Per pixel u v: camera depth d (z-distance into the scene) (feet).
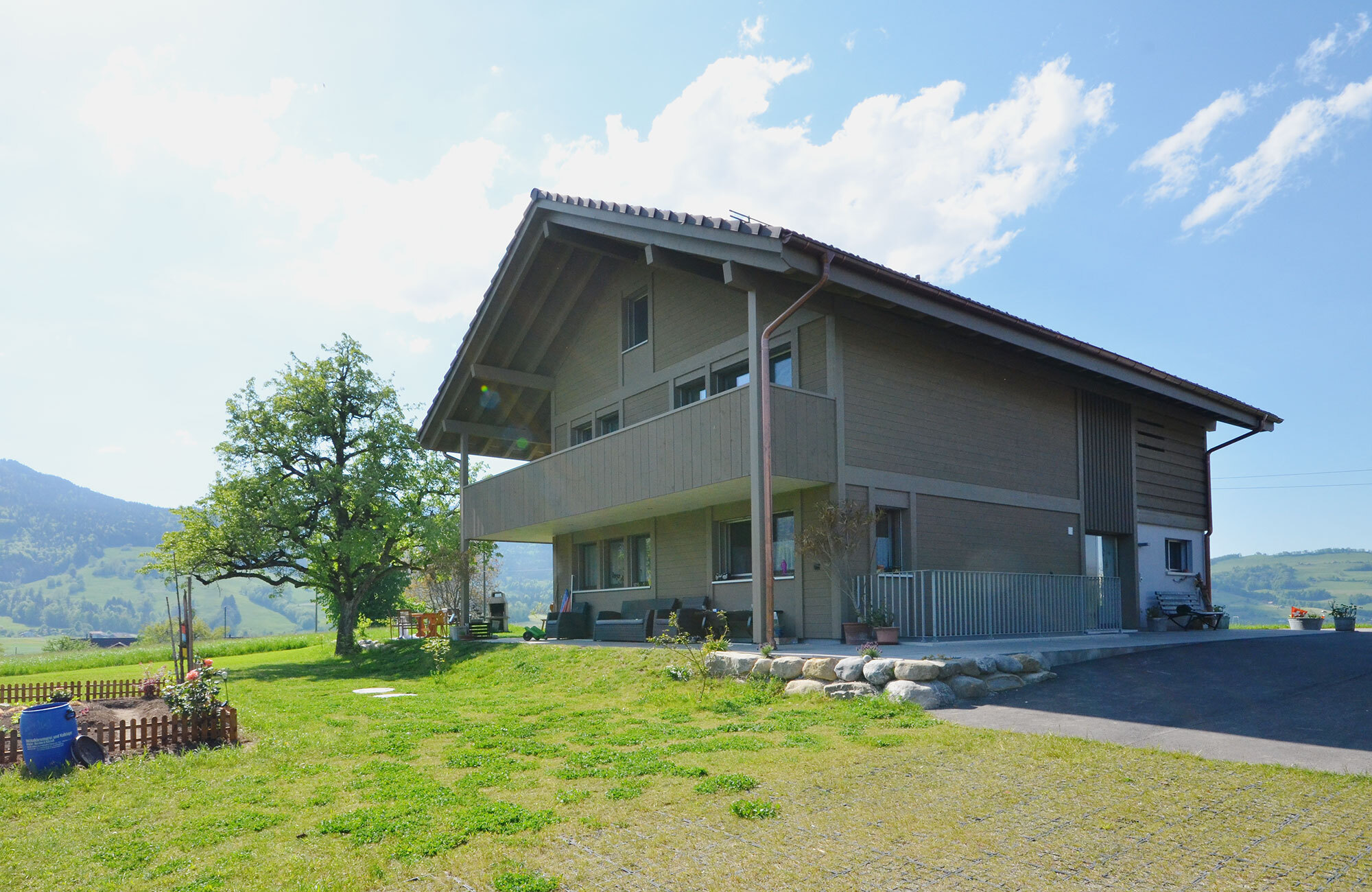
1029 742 22.29
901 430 47.50
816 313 46.09
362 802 19.49
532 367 70.54
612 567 65.41
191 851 16.44
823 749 22.71
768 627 38.55
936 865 13.91
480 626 72.69
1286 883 12.72
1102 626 54.65
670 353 57.62
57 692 43.96
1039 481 55.01
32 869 15.61
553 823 16.85
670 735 26.30
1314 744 21.39
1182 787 17.67
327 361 89.51
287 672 69.21
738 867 14.11
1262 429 67.41
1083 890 12.74
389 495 88.74
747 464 40.93
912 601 42.98
